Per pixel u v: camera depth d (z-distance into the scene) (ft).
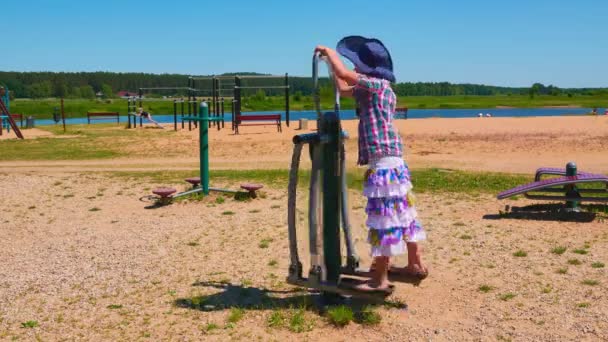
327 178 16.81
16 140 86.07
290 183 16.81
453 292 18.57
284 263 22.31
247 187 36.11
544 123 100.53
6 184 43.68
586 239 24.72
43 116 210.59
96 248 25.31
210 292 19.08
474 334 15.40
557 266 20.97
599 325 15.51
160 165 57.36
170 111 234.38
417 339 15.20
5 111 91.71
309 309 17.26
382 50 16.07
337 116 16.53
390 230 15.48
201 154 37.35
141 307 17.85
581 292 18.10
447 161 57.41
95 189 41.29
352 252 17.40
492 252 23.11
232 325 16.25
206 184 37.58
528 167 52.26
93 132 101.86
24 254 24.68
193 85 119.14
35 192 40.32
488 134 82.74
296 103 307.99
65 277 21.13
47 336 15.83
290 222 17.06
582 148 64.64
